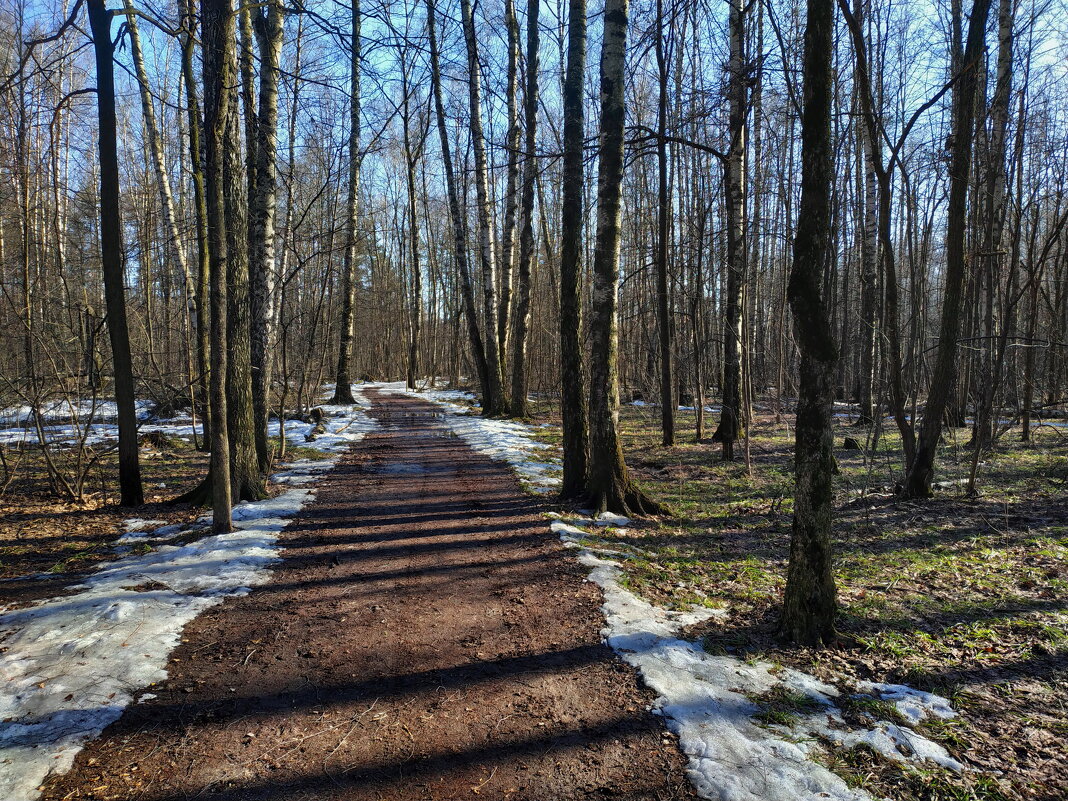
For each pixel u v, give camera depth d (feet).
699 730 10.14
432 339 147.13
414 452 40.19
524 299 56.18
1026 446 40.96
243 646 13.17
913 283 33.14
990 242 33.73
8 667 11.63
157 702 10.92
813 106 12.09
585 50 25.25
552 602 15.76
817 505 13.20
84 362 30.89
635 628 14.02
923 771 9.09
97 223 57.06
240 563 18.07
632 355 85.81
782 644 13.33
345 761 9.42
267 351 29.14
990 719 10.52
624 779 9.06
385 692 11.46
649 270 63.26
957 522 23.56
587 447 26.43
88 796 8.46
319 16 17.74
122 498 24.29
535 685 11.75
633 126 24.80
